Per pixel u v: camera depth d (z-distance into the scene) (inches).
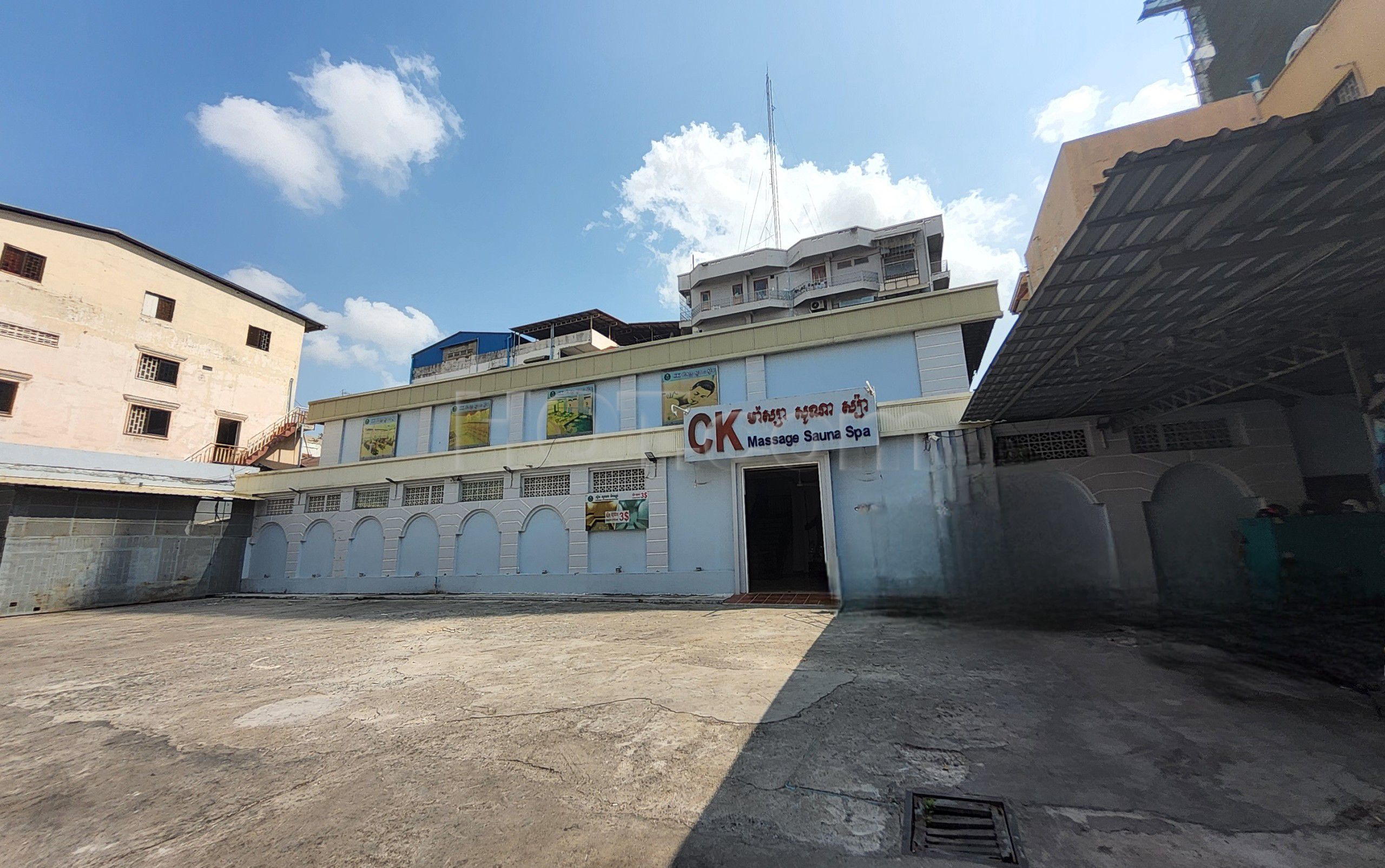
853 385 490.6
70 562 608.1
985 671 205.8
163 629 434.6
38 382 782.5
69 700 224.5
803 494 679.1
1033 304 210.5
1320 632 232.5
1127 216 156.7
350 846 107.5
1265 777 117.7
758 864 95.7
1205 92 480.4
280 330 1139.9
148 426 907.4
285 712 195.0
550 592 556.1
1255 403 342.0
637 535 532.7
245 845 109.8
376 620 437.7
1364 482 311.6
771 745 146.7
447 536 623.5
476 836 109.1
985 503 343.6
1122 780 119.6
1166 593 298.2
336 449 735.7
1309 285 192.9
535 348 1267.2
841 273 1363.2
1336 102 256.8
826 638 281.9
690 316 1497.3
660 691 198.7
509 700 197.6
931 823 107.0
